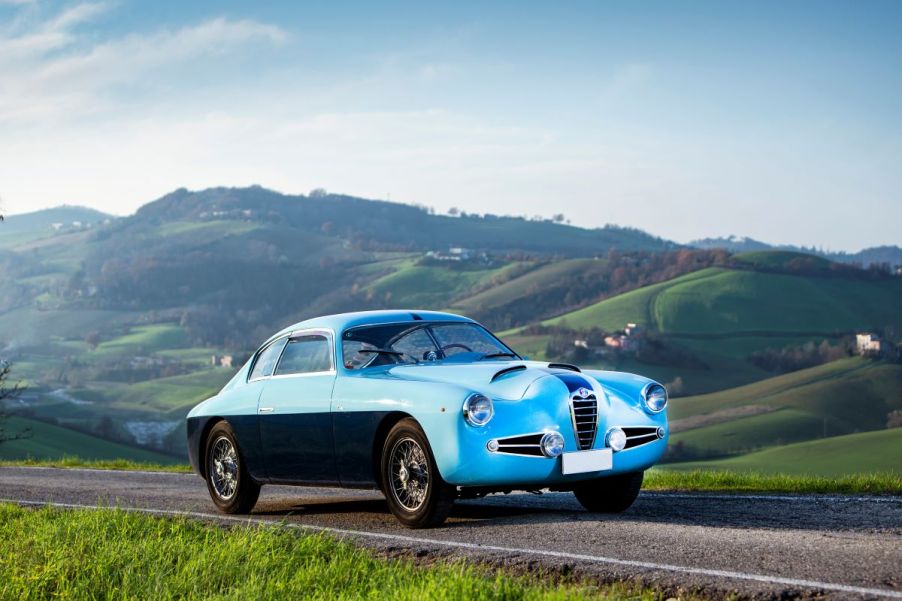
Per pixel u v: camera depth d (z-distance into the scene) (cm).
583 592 484
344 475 796
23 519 868
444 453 699
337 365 822
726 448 16538
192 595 573
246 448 895
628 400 777
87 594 597
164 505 1005
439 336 845
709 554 573
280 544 666
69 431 15575
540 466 712
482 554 607
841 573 507
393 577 546
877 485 963
